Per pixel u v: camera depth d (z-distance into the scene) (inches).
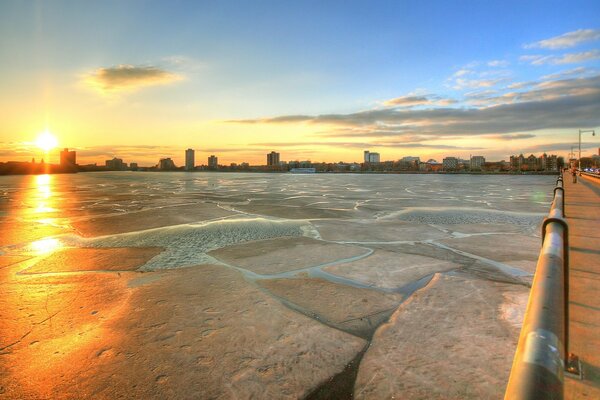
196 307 171.9
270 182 2150.6
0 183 2044.8
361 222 457.4
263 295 188.2
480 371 111.7
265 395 103.9
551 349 35.4
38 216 541.6
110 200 826.8
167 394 104.9
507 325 144.3
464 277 213.0
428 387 104.7
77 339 140.1
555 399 29.4
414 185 1707.7
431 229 398.0
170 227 423.5
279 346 132.6
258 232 386.3
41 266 255.4
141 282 214.8
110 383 110.7
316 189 1320.1
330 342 135.1
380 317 158.2
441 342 131.5
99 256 285.3
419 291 188.1
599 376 83.6
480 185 1711.4
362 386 106.9
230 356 125.7
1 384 111.0
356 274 225.0
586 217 312.2
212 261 264.1
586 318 112.3
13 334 145.1
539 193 1042.7
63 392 106.6
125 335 142.9
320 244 319.6
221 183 1972.2
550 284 49.1
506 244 312.3
